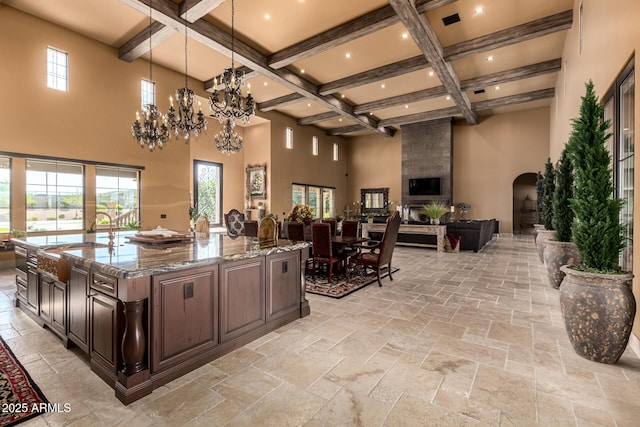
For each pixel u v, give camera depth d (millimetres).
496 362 2275
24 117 5488
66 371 2152
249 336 2600
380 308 3510
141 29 6051
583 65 4836
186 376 2082
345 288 4355
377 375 2100
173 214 7738
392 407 1761
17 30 5414
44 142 5715
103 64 6500
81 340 2285
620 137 3029
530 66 7891
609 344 2178
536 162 11539
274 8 5488
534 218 14266
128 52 6473
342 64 7676
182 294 2107
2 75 5266
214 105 4105
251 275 2631
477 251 7910
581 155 2523
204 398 1848
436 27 6203
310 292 4156
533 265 6094
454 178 12945
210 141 10352
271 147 10969
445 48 6863
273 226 3623
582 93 4945
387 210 14516
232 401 1817
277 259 2904
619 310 2133
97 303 2084
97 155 6406
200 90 8531
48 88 5770
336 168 14742
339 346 2537
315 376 2086
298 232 5145
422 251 8094
